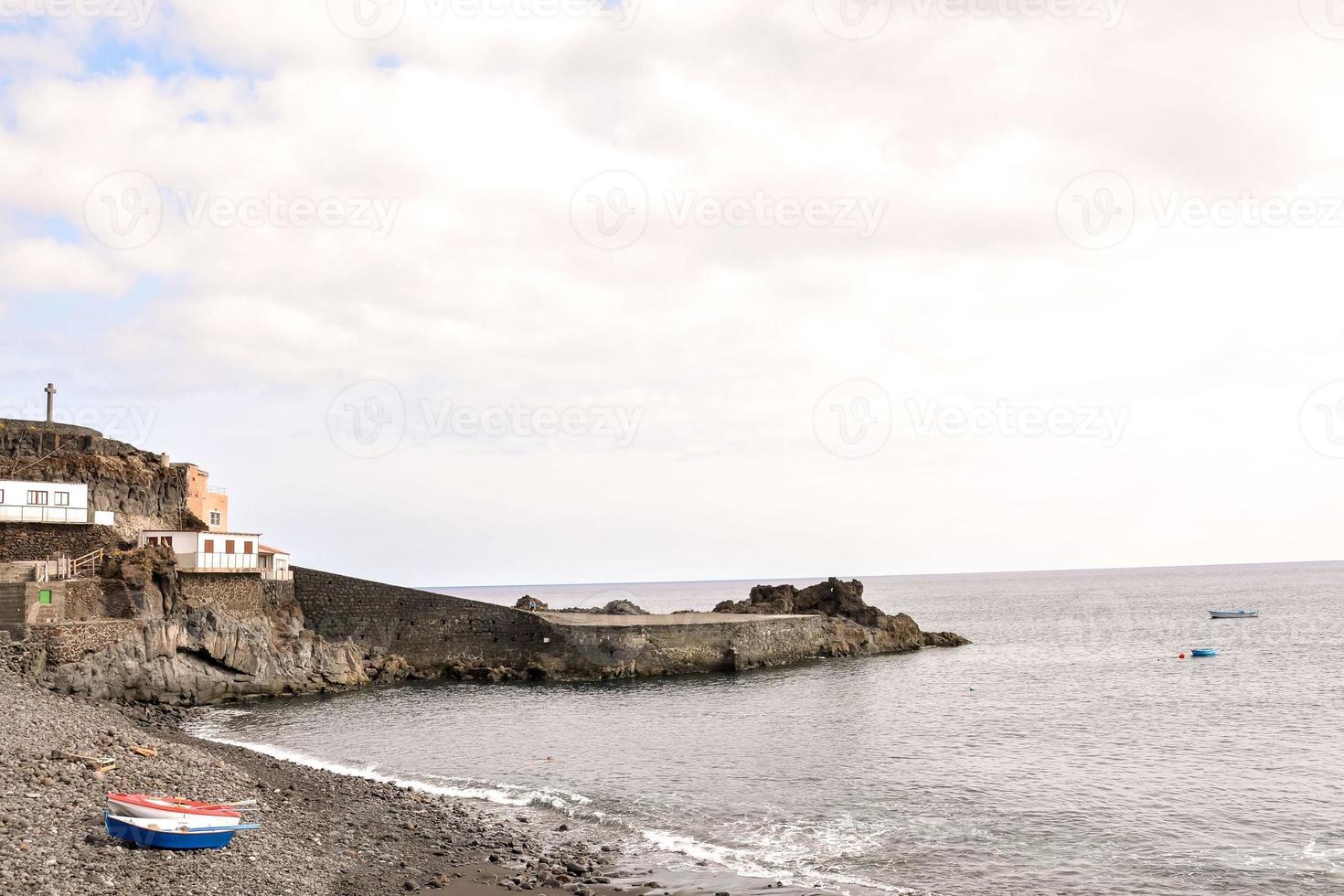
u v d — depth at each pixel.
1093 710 69.94
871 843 36.22
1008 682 86.75
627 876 31.78
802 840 36.56
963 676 91.31
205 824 27.80
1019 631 161.00
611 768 49.53
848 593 119.69
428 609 87.69
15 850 24.62
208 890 24.94
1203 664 102.00
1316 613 188.75
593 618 100.88
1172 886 31.59
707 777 47.41
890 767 49.91
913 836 37.16
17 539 64.00
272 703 71.50
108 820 26.78
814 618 106.38
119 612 65.00
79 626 59.53
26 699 45.22
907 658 107.06
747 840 36.44
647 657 89.00
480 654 87.25
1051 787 45.31
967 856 34.72
